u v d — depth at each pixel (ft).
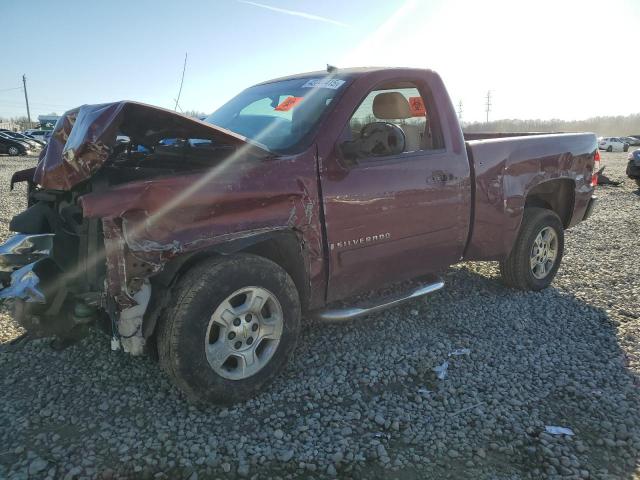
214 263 9.73
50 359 12.07
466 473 8.43
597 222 30.53
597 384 11.27
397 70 12.98
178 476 8.26
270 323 10.53
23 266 10.78
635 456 8.88
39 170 11.39
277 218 10.29
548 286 17.62
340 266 11.51
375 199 11.82
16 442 9.00
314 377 11.33
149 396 10.49
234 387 10.04
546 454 8.86
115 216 8.52
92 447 8.86
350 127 12.16
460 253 14.29
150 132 10.83
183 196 9.17
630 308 15.81
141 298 9.23
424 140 13.74
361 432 9.47
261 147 10.49
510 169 15.08
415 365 11.96
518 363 12.17
